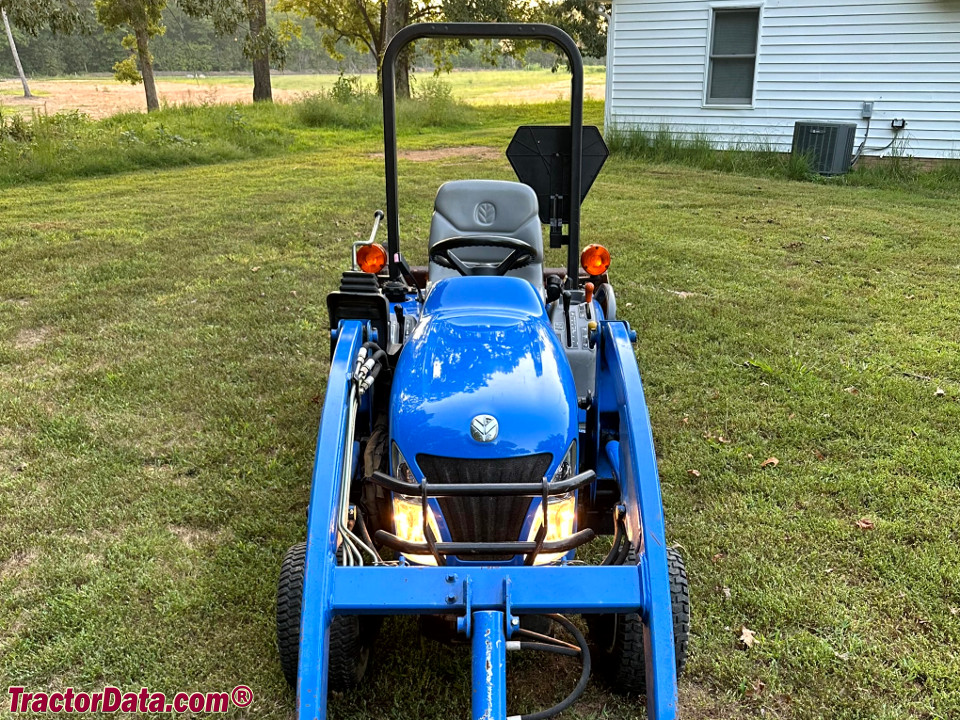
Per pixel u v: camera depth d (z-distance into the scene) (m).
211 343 5.50
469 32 3.47
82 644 2.79
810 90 13.23
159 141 15.05
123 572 3.17
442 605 2.13
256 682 2.66
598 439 2.99
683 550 3.34
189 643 2.81
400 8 29.14
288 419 4.42
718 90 13.95
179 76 91.81
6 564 3.23
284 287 6.72
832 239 8.47
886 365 5.23
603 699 2.62
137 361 5.17
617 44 14.34
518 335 2.72
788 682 2.67
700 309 6.21
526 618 2.57
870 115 12.91
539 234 4.10
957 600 3.04
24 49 92.31
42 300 6.35
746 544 3.38
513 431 2.39
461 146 16.61
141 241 8.27
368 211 9.67
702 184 11.80
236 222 9.16
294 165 14.10
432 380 2.54
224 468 3.93
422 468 2.40
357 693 2.62
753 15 13.27
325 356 5.30
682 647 2.40
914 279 7.11
